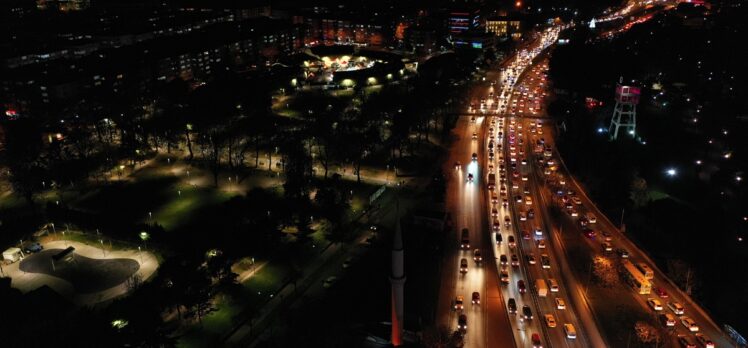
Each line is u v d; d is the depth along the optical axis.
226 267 150.50
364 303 145.00
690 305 145.88
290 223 182.75
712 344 129.12
